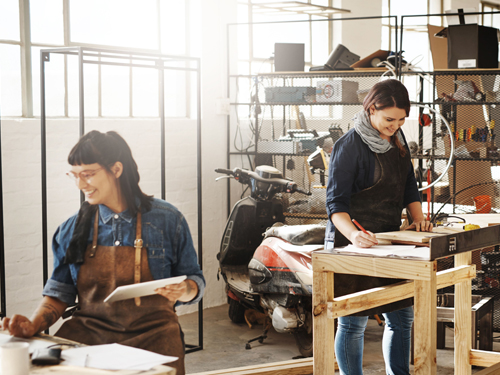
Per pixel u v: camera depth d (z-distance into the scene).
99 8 3.86
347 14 5.96
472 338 3.04
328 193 2.29
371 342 3.64
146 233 1.73
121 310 1.69
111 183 1.71
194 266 1.82
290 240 3.28
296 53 4.46
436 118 4.63
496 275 3.63
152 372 1.24
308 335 3.29
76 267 1.71
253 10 5.35
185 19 4.37
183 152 4.25
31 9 3.53
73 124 3.59
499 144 4.55
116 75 3.95
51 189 3.51
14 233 3.37
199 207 3.57
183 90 4.39
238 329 3.96
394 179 2.33
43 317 1.68
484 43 4.18
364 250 1.98
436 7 7.52
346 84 4.30
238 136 4.70
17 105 3.50
